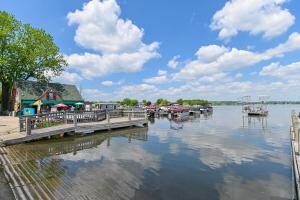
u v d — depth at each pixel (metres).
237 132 22.50
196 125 30.02
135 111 28.64
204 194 7.25
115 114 28.73
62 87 45.75
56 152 12.27
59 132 16.22
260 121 36.53
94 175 8.66
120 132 21.12
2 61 36.16
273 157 12.05
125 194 7.05
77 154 12.03
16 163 9.82
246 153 12.91
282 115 54.62
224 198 6.99
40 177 8.13
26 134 14.34
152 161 11.00
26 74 41.59
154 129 24.70
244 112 66.38
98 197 6.70
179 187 7.77
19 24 39.72
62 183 7.62
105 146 14.48
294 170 9.10
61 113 19.09
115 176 8.65
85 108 45.66
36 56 40.38
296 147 12.34
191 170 9.68
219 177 8.87
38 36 40.56
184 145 15.23
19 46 39.16
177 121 37.28
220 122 35.00
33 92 40.06
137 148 14.05
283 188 7.82
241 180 8.55
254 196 7.16
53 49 42.62
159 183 8.09
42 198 6.33
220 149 13.99
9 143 13.29
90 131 19.03
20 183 7.40
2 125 19.83
